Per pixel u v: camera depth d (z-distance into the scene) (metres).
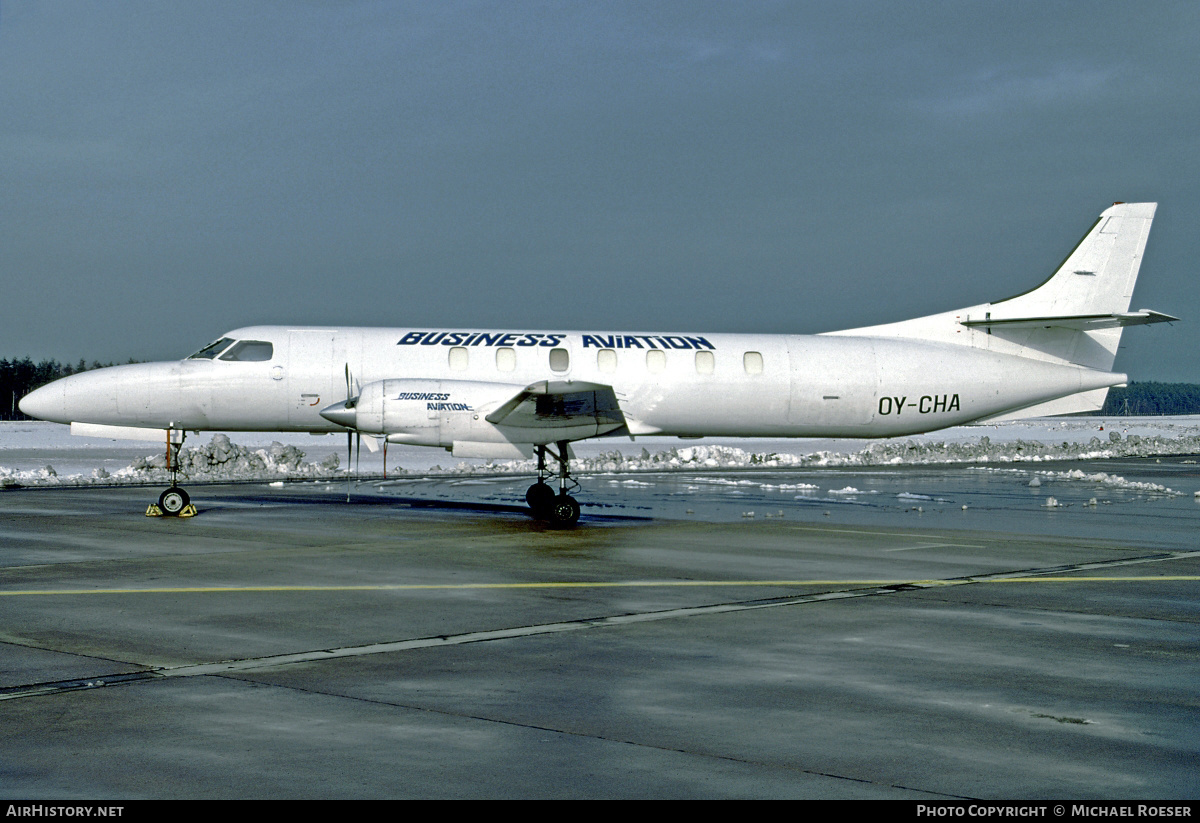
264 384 19.44
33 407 19.69
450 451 17.88
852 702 6.66
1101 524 18.20
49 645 8.11
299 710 6.37
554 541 15.20
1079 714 6.43
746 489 25.84
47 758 5.46
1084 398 22.73
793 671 7.47
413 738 5.86
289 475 28.48
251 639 8.39
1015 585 11.55
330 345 19.70
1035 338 22.41
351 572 12.04
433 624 9.08
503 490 24.77
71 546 14.04
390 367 19.50
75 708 6.37
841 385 20.91
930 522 18.41
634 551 14.20
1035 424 96.12
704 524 17.83
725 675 7.34
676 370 20.16
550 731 6.01
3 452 40.47
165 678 7.12
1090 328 22.25
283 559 13.03
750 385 20.44
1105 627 9.17
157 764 5.39
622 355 20.09
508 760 5.51
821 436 21.78
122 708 6.38
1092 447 48.19
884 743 5.84
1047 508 21.22
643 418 20.27
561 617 9.47
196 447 30.16
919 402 21.47
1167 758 5.61
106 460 35.88
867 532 16.80
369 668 7.47
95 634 8.52
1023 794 5.07
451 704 6.55
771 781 5.23
